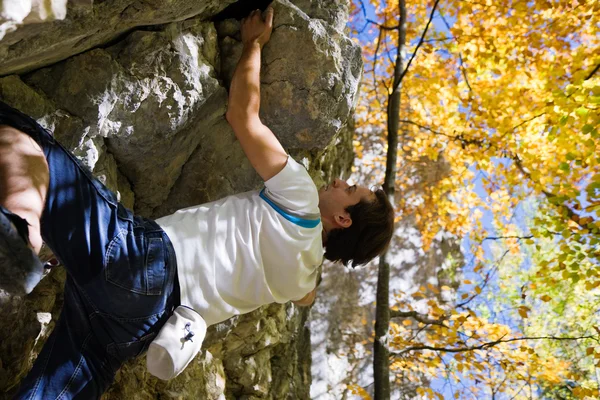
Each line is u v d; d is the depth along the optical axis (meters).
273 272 2.60
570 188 6.11
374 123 10.14
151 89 2.98
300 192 2.60
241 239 2.53
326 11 3.52
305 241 2.59
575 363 9.66
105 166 3.12
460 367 7.28
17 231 1.75
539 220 6.39
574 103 5.50
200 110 3.29
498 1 7.68
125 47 2.92
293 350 5.05
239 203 2.61
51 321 3.17
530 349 6.66
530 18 7.75
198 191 3.59
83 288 2.31
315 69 3.36
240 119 2.80
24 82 2.70
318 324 8.27
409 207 9.95
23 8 1.75
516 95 8.19
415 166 10.16
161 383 3.84
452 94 9.02
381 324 5.12
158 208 3.58
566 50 7.64
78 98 2.76
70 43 2.51
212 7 3.18
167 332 2.29
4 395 2.95
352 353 8.38
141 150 3.21
